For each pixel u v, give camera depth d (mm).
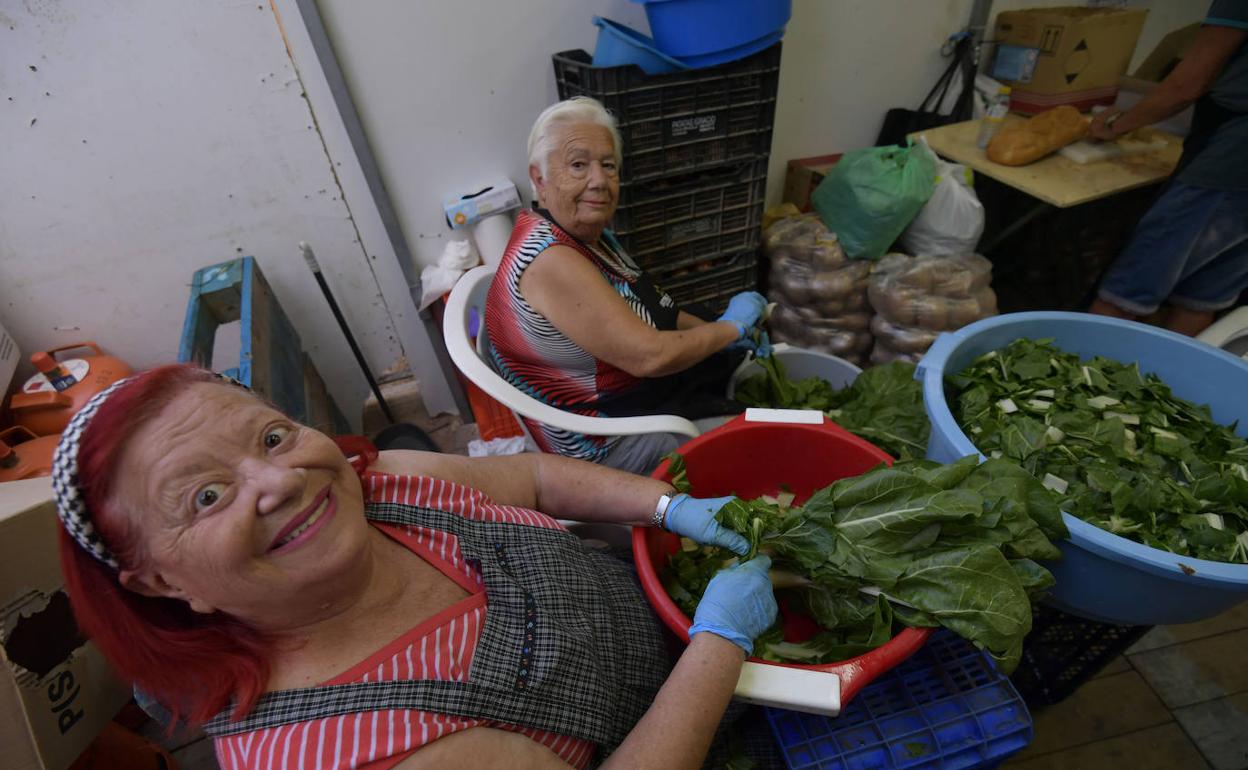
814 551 939
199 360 1428
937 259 1993
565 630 812
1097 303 2133
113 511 573
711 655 782
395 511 849
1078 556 902
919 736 899
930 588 844
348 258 2096
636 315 1354
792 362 1901
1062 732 1380
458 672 718
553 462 1163
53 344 1884
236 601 622
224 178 1818
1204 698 1409
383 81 1795
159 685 638
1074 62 2219
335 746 618
